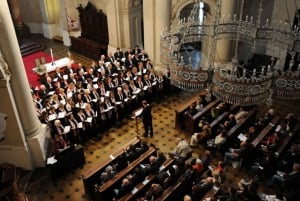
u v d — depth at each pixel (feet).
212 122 36.22
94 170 30.12
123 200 27.30
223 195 27.86
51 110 36.73
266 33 30.58
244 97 23.08
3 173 31.91
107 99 39.34
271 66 23.58
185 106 39.11
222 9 45.65
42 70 48.01
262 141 33.58
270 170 32.14
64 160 32.60
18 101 30.76
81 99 39.37
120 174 29.55
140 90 42.57
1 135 28.94
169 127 39.93
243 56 52.90
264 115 37.93
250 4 49.85
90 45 57.93
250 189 27.78
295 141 34.22
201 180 29.37
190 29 31.32
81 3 61.93
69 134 36.29
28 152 32.73
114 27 54.03
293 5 47.14
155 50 49.78
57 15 66.28
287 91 23.21
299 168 29.17
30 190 31.55
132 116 42.32
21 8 67.72
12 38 28.68
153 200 27.09
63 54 60.90
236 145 34.40
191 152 33.45
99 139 38.32
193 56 56.39
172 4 47.06
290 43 28.58
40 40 67.31
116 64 47.39
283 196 28.50
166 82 45.47
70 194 31.19
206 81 24.99
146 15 47.78
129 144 32.63
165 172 29.27
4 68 28.45
